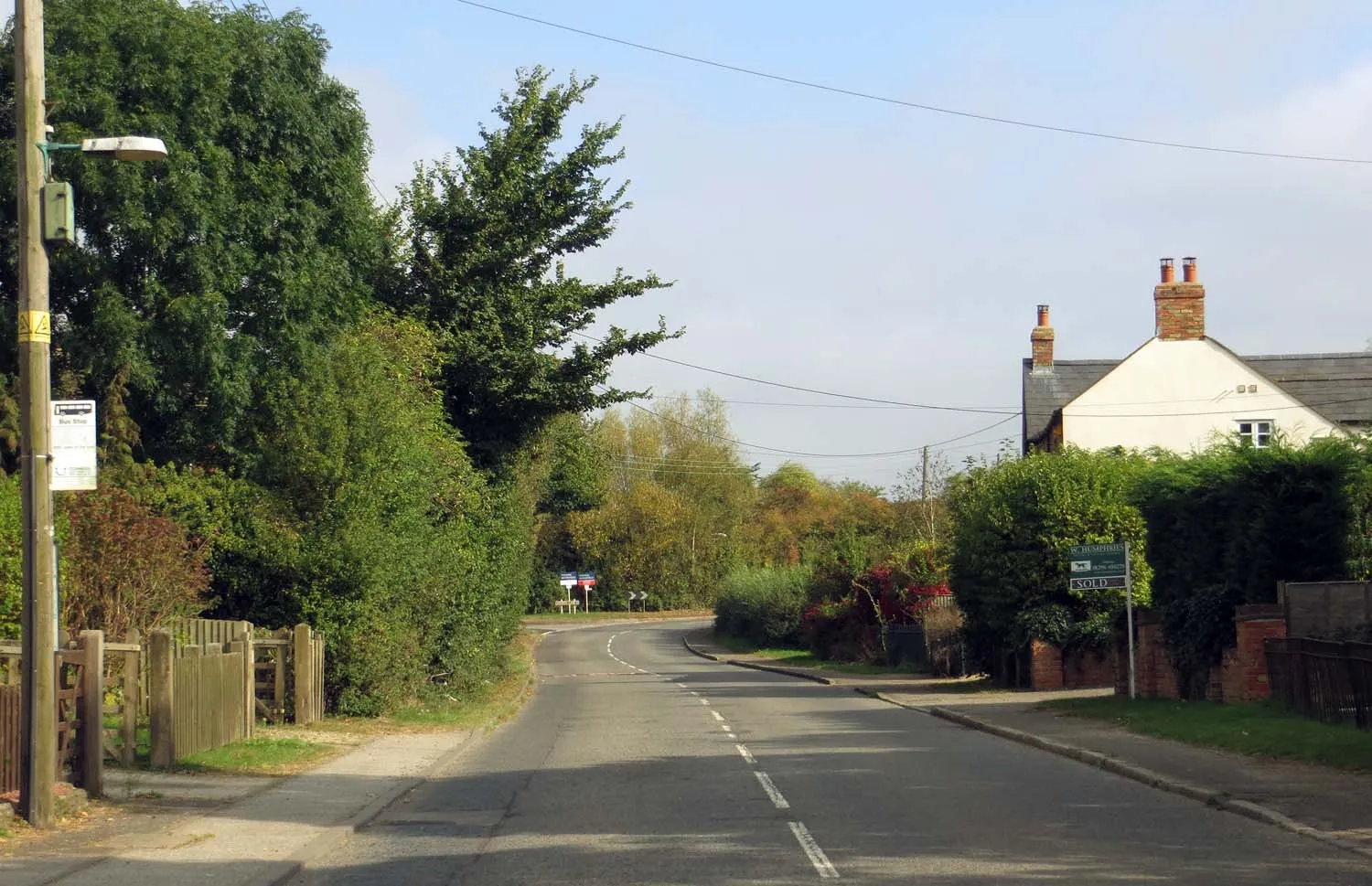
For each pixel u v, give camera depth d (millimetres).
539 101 37875
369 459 23000
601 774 16047
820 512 107438
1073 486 29547
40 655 11422
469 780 15820
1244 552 20938
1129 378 46406
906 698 29344
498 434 37344
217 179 25094
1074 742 17984
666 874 9508
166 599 18672
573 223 38062
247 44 26609
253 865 9938
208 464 26094
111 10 24641
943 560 42625
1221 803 12297
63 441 11633
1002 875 9219
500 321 36156
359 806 13211
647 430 102438
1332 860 9570
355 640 22594
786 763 16656
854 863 9773
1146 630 23781
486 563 31156
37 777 11398
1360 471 20344
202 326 24375
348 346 25281
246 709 18578
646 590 101375
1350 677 16078
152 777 14695
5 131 25719
